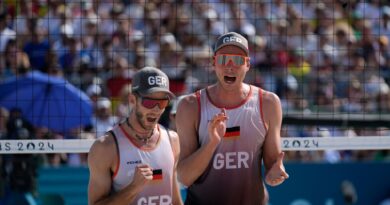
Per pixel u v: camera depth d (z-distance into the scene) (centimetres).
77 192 1485
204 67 1838
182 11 2069
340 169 1566
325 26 2114
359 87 1916
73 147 1160
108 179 797
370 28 2112
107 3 2075
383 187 1581
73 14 2000
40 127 1534
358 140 1158
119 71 1775
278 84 1875
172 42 1877
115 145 791
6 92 1551
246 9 2133
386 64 2020
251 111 877
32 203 1428
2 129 1517
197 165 850
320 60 2003
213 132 834
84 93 1620
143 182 766
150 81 784
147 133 796
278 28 2056
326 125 1314
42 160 1469
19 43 1827
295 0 2203
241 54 862
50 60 1770
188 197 912
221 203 891
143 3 2077
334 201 1559
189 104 881
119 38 1916
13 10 1964
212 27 2011
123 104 1692
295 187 1547
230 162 881
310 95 1878
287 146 1153
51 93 1541
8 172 1411
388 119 1314
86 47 1892
